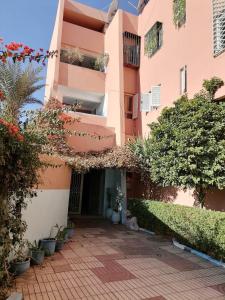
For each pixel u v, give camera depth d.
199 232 7.91
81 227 11.39
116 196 13.84
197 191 9.49
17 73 13.11
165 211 10.02
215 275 6.02
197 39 10.55
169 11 12.98
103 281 5.33
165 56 12.96
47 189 7.52
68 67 15.63
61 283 5.06
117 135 14.33
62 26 16.30
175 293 4.96
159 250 8.10
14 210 4.56
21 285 4.82
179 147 8.35
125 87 15.68
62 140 11.59
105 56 16.66
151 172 10.70
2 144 3.52
